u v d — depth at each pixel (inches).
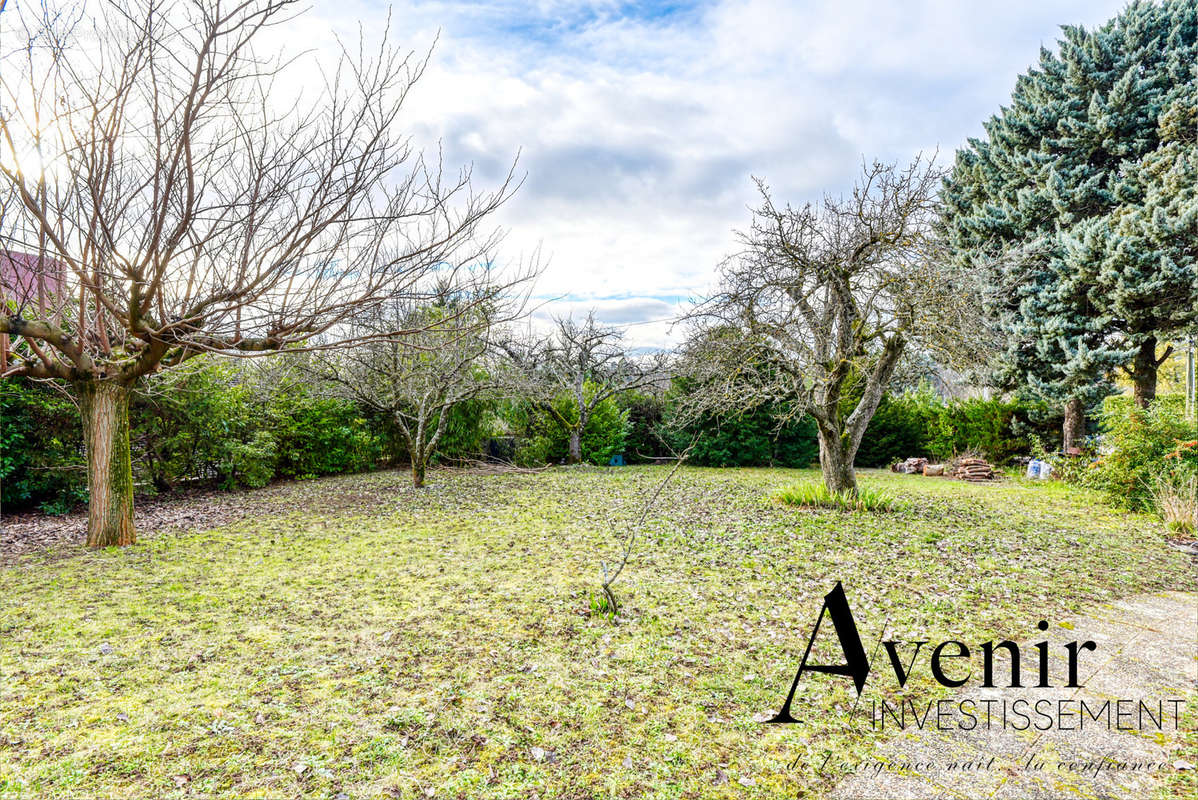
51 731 107.4
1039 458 555.5
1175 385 758.5
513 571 214.8
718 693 126.0
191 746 103.0
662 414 648.4
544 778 96.6
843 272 321.4
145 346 213.5
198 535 277.4
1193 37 523.5
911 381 406.0
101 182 156.6
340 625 161.5
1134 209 484.1
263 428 445.7
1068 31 571.5
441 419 457.7
